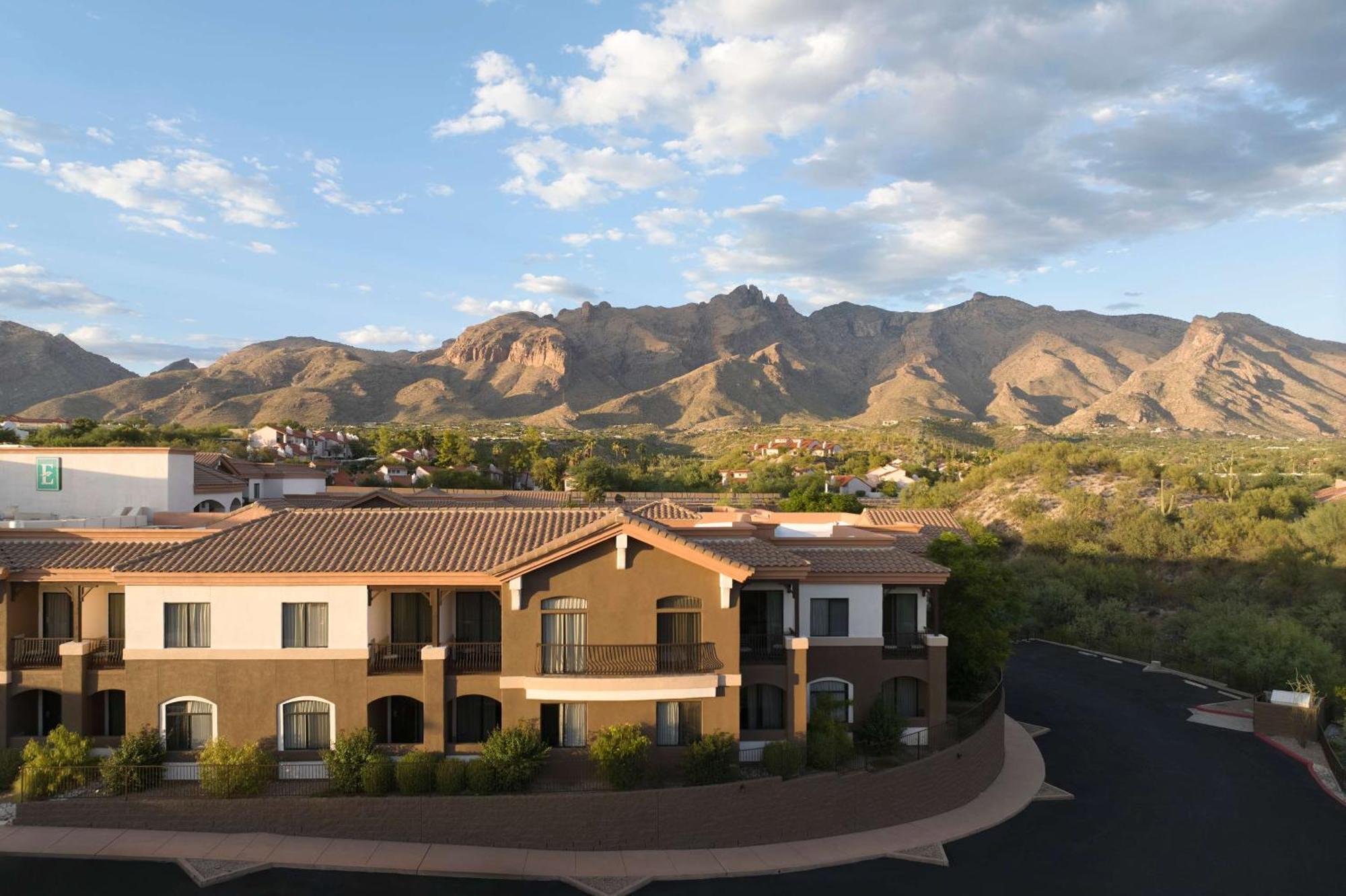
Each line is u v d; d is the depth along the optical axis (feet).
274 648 69.56
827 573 80.33
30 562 74.69
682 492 325.83
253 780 65.92
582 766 68.69
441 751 69.36
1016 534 229.25
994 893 62.03
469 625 76.18
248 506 108.78
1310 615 152.76
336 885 57.72
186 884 56.80
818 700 79.30
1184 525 207.41
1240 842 72.69
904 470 422.41
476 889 58.23
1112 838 72.95
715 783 68.18
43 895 54.70
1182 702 121.19
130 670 69.62
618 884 59.82
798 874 63.67
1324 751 96.07
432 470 358.84
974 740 82.23
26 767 67.77
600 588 69.41
